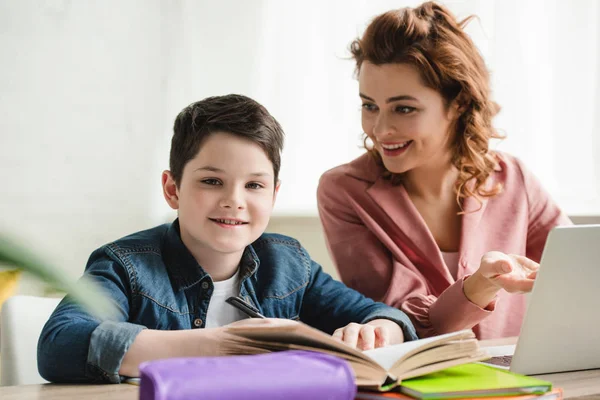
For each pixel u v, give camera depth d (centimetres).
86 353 92
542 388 79
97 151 211
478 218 167
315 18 229
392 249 164
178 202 121
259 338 80
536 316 95
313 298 134
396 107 157
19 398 82
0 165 201
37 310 121
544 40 254
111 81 212
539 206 174
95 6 210
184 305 117
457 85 158
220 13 220
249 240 117
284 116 229
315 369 67
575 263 94
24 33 204
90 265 116
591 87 258
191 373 62
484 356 85
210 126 115
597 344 102
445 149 165
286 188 227
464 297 137
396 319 120
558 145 257
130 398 82
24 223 200
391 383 76
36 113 205
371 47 157
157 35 215
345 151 234
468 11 246
